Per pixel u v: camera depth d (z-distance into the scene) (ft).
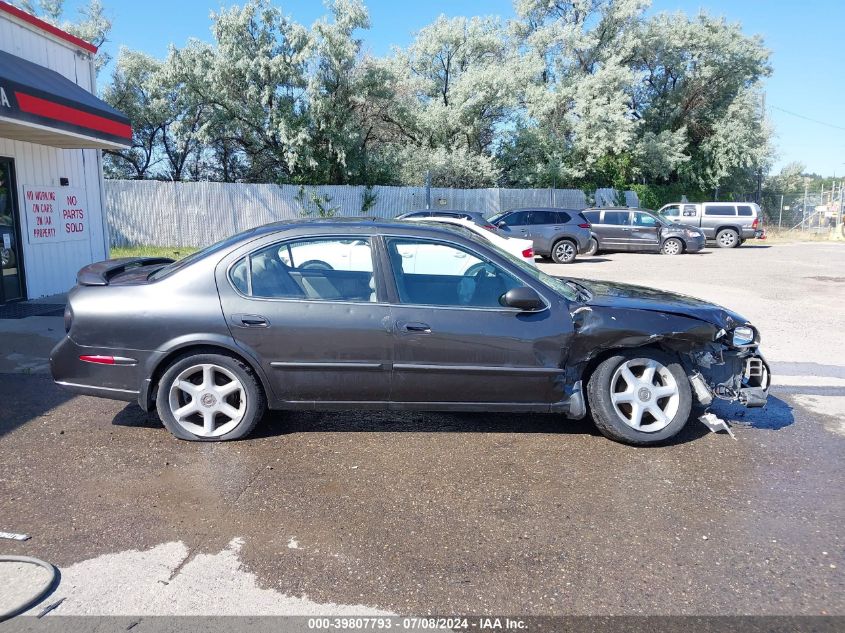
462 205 83.66
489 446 14.47
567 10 102.17
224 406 14.38
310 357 13.99
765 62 106.83
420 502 11.75
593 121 92.22
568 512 11.45
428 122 90.12
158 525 10.79
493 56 98.73
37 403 16.97
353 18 74.64
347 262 14.35
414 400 14.34
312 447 14.25
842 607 8.84
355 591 9.08
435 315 14.03
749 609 8.78
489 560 9.91
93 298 14.20
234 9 72.95
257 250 14.32
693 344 14.29
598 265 56.08
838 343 25.68
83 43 34.94
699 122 109.70
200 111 80.48
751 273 48.88
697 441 14.99
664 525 11.03
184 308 13.91
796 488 12.53
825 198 112.16
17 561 9.67
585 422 16.17
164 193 69.00
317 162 78.64
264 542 10.32
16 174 31.14
